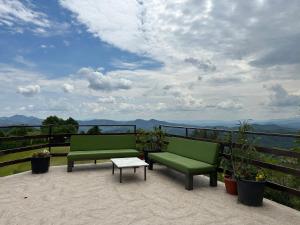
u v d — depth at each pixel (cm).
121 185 427
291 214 306
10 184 427
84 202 340
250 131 396
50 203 335
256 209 322
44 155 525
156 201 348
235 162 403
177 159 467
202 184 445
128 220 282
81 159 523
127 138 622
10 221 277
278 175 388
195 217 293
